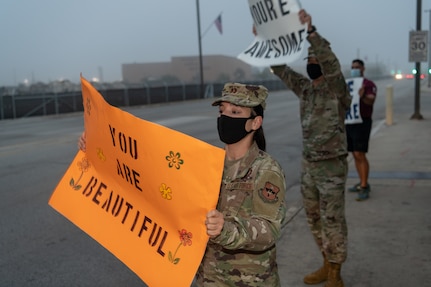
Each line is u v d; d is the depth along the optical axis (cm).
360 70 548
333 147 315
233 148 189
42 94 2383
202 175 167
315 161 322
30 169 815
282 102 2845
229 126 183
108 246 211
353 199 570
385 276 354
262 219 174
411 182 636
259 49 312
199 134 1267
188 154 169
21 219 539
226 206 180
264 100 186
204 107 2550
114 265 412
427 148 893
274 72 348
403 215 496
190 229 176
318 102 319
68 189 239
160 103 3097
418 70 1441
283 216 177
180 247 181
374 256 393
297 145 1058
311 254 405
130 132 187
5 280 384
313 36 290
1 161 895
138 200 202
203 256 191
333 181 319
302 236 450
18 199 623
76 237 481
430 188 600
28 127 1656
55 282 380
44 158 922
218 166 163
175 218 180
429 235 434
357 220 488
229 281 185
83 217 227
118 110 190
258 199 176
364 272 363
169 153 174
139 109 2475
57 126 1648
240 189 179
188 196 172
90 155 227
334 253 321
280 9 289
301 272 370
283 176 182
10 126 1741
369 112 545
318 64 314
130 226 204
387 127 1287
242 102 179
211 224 160
